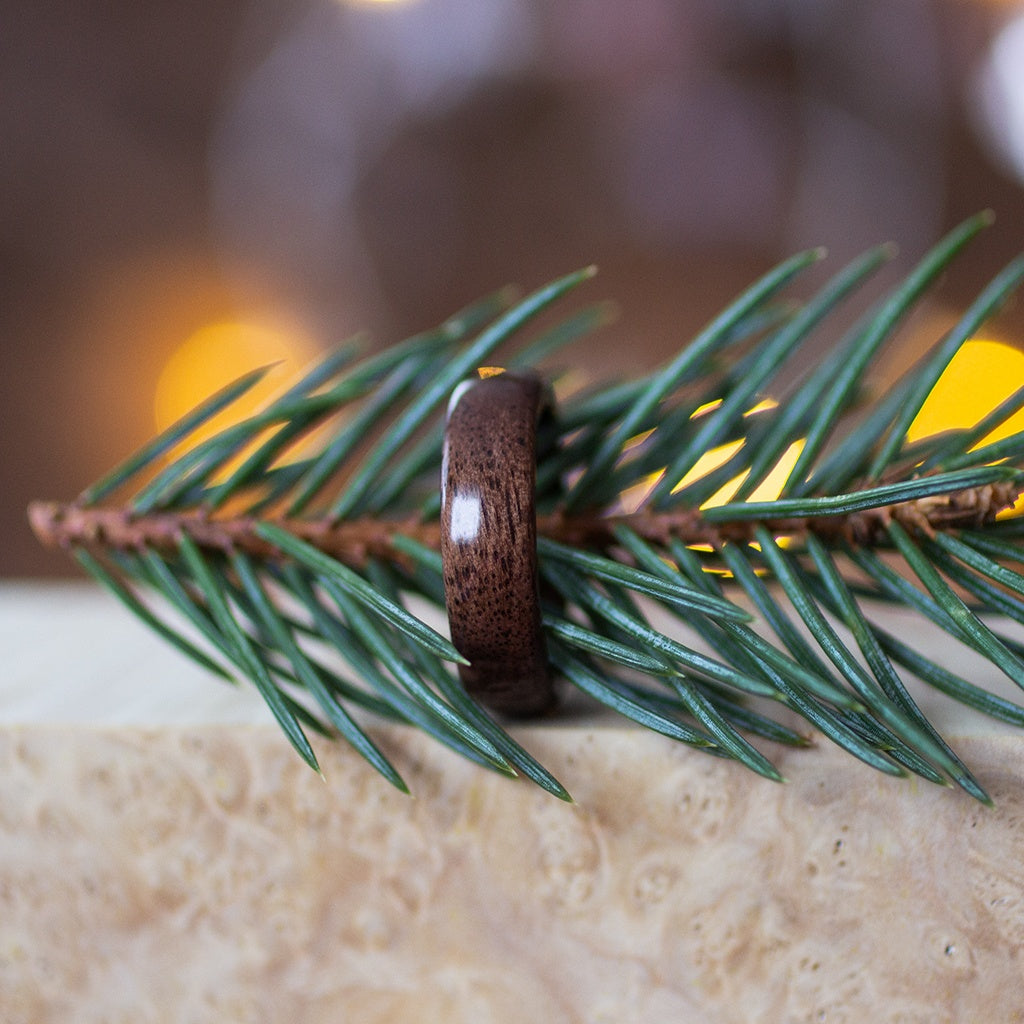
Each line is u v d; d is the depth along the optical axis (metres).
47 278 0.49
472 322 0.10
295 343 0.50
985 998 0.09
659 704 0.09
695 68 0.49
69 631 0.12
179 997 0.09
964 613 0.08
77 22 0.48
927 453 0.09
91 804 0.09
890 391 0.09
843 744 0.08
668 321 0.50
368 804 0.09
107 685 0.10
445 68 0.50
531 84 0.50
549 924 0.09
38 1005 0.10
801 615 0.08
